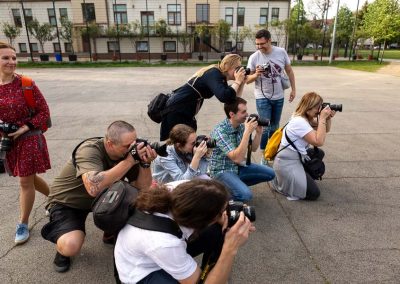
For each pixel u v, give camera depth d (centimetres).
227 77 312
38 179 290
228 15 2995
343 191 362
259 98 455
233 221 159
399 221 303
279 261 250
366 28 2577
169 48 3044
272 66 439
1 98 245
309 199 343
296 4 3412
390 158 461
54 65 2370
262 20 3017
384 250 262
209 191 142
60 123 665
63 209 231
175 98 308
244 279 230
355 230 289
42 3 2964
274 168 349
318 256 255
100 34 2914
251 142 326
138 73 1784
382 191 362
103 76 1619
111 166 230
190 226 144
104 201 162
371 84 1288
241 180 330
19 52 3127
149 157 204
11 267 243
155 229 149
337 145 520
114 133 211
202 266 199
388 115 726
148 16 2969
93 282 228
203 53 3030
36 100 258
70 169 231
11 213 315
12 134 246
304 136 328
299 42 3039
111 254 257
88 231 287
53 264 245
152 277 153
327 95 1005
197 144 271
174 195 147
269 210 323
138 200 156
